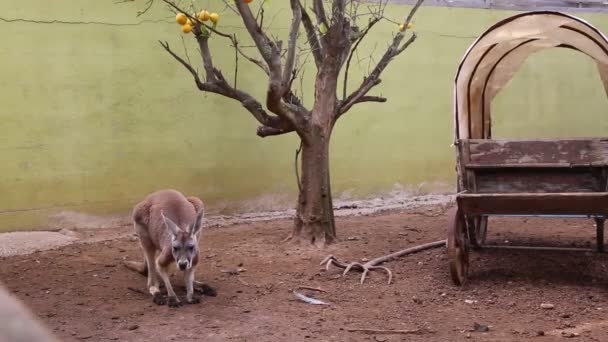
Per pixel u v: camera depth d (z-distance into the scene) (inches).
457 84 277.6
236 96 301.7
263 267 283.6
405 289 255.4
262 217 399.9
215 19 288.7
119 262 297.1
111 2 362.9
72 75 355.3
